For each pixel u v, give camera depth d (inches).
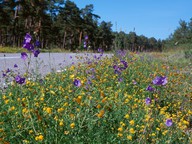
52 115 152.0
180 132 176.2
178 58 746.8
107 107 176.1
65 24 2783.0
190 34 2247.8
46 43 2864.2
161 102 256.8
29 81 218.7
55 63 515.5
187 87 323.9
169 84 311.3
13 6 1857.8
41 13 2145.7
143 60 517.7
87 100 173.2
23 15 2028.8
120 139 152.8
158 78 199.0
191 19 2250.2
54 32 2842.0
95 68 342.3
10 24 2079.2
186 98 279.9
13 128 139.9
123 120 181.0
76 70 305.9
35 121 141.9
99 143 141.4
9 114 157.8
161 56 767.1
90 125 146.6
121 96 223.3
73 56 738.2
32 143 133.3
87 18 2972.4
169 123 165.9
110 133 157.5
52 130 135.4
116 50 530.9
